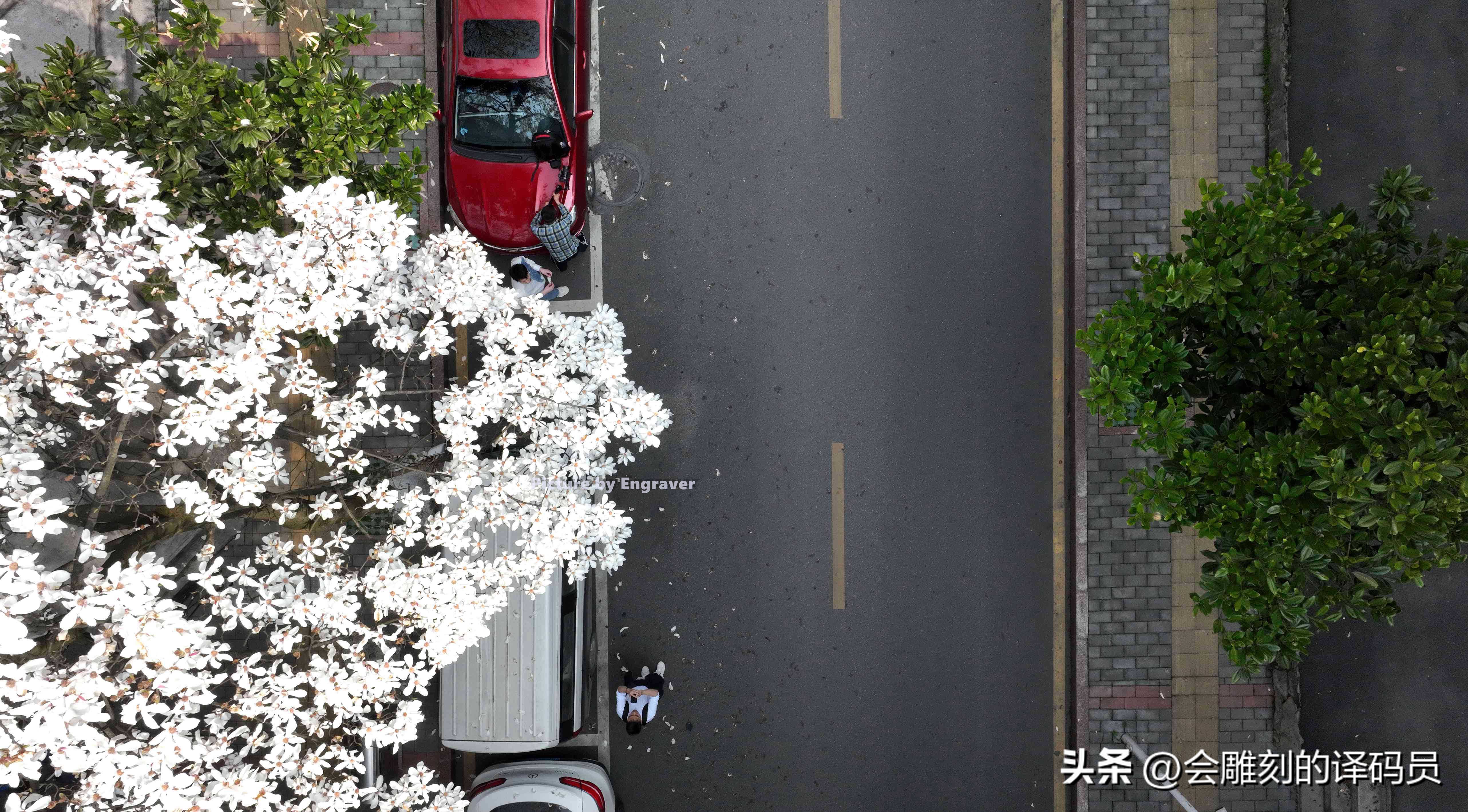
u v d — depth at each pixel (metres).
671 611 9.96
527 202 8.94
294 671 6.84
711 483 9.97
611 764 9.96
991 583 9.96
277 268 5.17
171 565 7.99
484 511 6.36
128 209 4.70
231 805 5.22
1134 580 9.68
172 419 4.89
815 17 9.79
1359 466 5.29
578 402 6.43
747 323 9.96
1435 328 5.32
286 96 6.23
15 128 5.34
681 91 9.83
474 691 8.11
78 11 9.27
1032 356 9.95
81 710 4.31
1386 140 9.73
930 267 9.92
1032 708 9.96
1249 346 6.29
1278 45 9.39
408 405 9.54
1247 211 6.04
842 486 9.97
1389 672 9.82
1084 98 9.56
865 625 9.97
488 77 8.73
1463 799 9.72
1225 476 6.00
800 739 9.98
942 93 9.83
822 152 9.88
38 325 4.33
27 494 4.30
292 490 6.34
